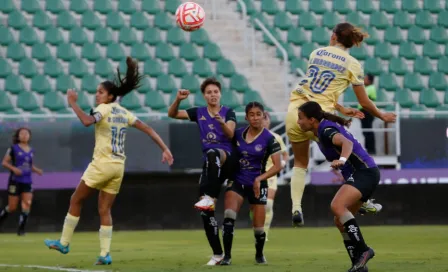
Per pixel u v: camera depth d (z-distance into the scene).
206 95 28.19
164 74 69.00
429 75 74.06
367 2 79.31
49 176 55.62
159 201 56.31
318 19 77.81
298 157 29.52
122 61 70.50
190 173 59.09
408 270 24.72
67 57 70.19
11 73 67.94
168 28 73.88
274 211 57.09
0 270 25.66
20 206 56.00
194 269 25.56
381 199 58.75
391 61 74.25
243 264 27.66
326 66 28.31
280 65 71.81
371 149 60.06
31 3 73.62
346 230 22.66
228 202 27.56
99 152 28.77
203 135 28.06
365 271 22.72
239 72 70.44
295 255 32.38
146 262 29.16
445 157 59.84
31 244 41.78
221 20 74.88
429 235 45.94
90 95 67.81
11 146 52.41
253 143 27.33
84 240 45.34
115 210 55.88
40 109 65.69
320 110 23.22
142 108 66.62
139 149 56.16
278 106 67.06
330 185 57.75
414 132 59.69
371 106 28.45
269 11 77.38
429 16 78.94
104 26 73.75
